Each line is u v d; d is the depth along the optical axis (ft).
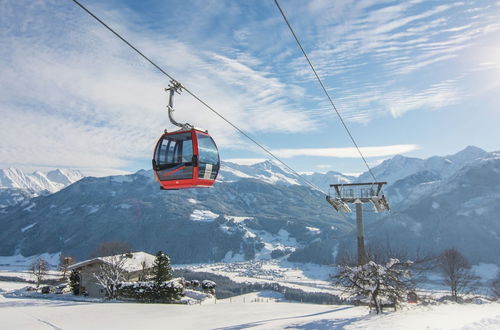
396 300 87.30
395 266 87.30
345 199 108.88
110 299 176.86
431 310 82.99
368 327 61.21
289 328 71.26
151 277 212.02
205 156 56.34
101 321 106.32
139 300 172.76
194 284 223.51
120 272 191.52
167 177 56.75
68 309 137.69
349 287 89.66
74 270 200.95
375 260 95.71
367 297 88.63
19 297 197.98
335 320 76.89
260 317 106.11
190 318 109.50
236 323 92.79
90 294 194.29
